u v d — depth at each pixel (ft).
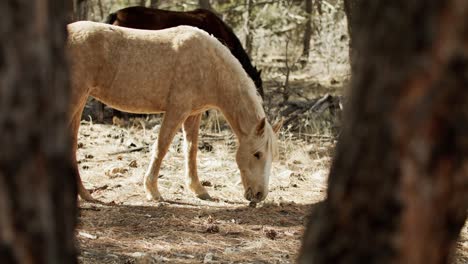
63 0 5.65
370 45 5.98
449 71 5.60
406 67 5.72
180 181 23.85
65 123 5.68
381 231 6.05
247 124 20.84
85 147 28.25
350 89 6.36
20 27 5.23
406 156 5.82
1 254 5.31
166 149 20.99
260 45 58.75
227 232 18.11
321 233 6.50
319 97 39.32
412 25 5.66
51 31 5.45
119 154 27.37
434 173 5.82
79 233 17.15
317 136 30.86
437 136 5.74
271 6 53.52
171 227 18.31
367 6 6.06
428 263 6.09
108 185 22.79
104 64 20.27
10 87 5.22
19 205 5.34
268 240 17.57
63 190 5.70
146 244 16.67
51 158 5.49
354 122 6.17
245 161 20.70
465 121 5.68
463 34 5.53
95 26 20.31
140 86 20.56
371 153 6.01
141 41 20.61
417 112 5.72
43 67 5.36
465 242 17.76
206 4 54.03
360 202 6.13
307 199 22.35
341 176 6.32
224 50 21.09
